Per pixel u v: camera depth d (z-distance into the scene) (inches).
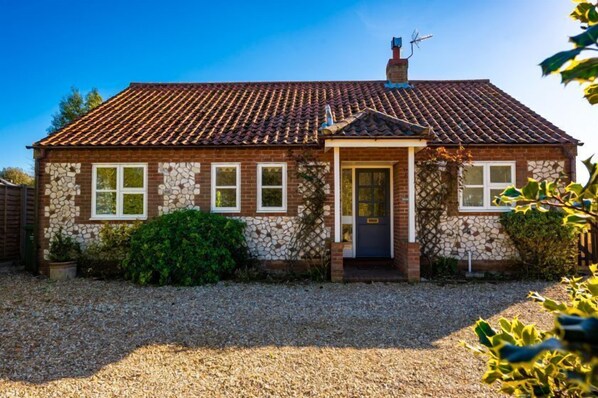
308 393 153.6
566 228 372.2
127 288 355.9
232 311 276.7
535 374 65.0
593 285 64.1
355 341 214.4
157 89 611.2
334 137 364.5
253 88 610.2
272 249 428.1
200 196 436.5
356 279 382.0
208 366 180.7
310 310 279.1
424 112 491.8
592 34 42.5
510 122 454.6
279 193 437.1
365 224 473.4
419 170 420.8
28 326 241.4
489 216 420.8
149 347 205.8
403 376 168.4
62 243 424.5
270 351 199.3
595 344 34.2
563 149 410.6
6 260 499.2
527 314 267.7
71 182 438.0
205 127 462.3
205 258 378.3
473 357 189.8
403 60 595.5
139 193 440.8
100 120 488.4
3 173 1080.2
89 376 170.2
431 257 411.8
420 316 264.1
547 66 44.6
